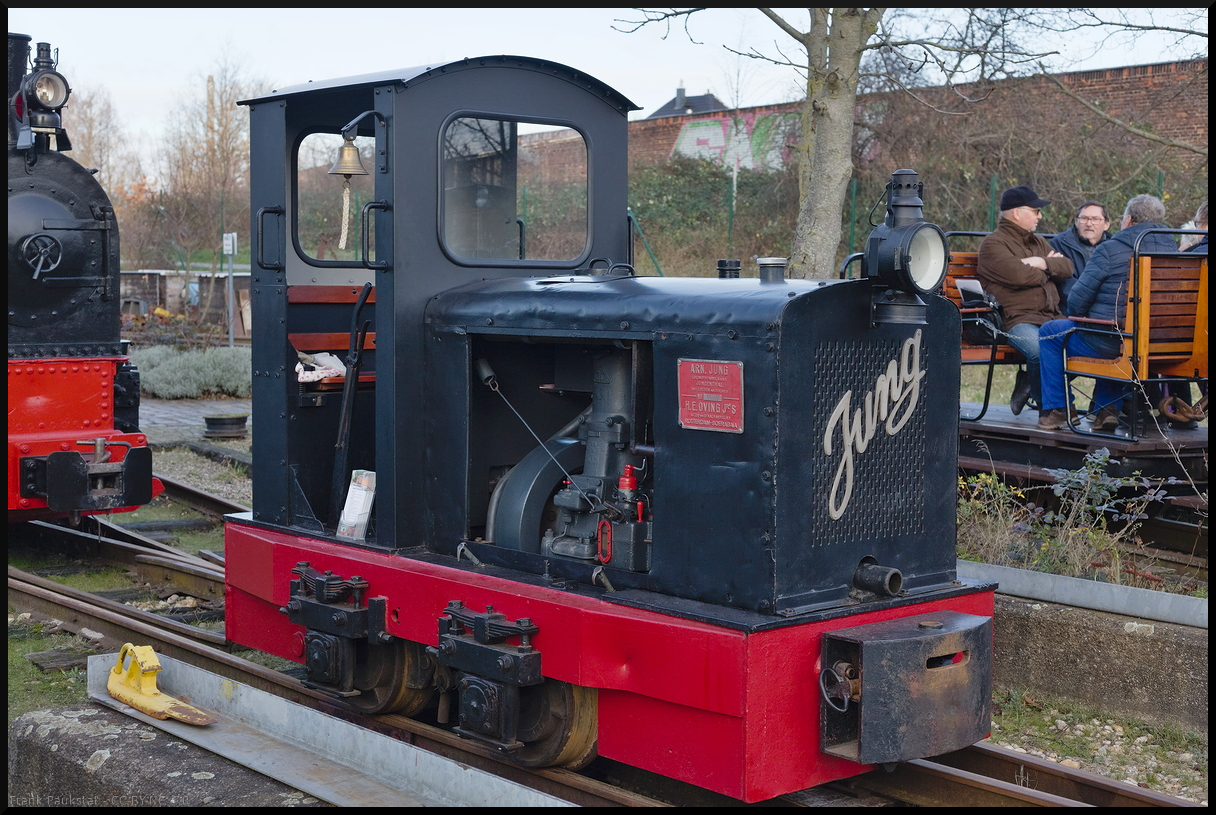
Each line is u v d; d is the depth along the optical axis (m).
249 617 4.97
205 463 10.88
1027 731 4.67
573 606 3.54
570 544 3.97
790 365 3.36
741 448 3.42
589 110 4.78
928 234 3.48
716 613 3.37
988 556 5.80
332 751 3.65
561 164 4.70
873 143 18.17
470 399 4.14
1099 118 16.41
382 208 4.19
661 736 3.48
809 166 9.04
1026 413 8.24
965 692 3.47
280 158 4.70
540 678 3.63
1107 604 4.92
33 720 3.98
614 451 3.93
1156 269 6.58
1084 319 6.91
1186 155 15.98
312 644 4.33
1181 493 6.87
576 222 4.77
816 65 8.41
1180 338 6.77
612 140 4.86
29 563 7.64
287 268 4.96
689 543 3.57
